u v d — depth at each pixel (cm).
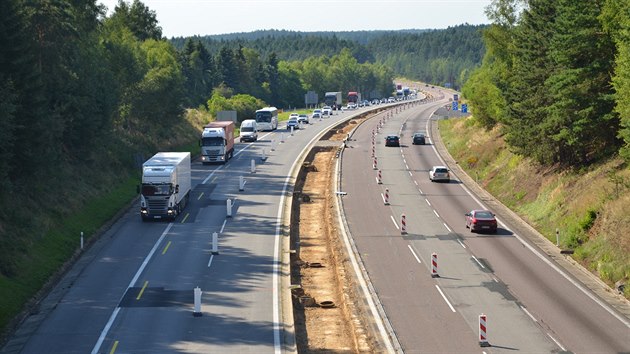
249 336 3769
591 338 3650
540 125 6619
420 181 8694
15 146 5850
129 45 10700
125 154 8825
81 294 4503
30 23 6794
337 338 3919
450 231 6119
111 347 3612
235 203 7331
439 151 11344
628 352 3450
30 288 4622
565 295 4388
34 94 5975
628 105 5256
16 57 5872
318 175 9444
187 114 13675
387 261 5228
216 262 5209
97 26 9150
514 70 8294
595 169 6247
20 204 5700
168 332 3825
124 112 9956
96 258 5338
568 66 6172
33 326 3981
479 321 3606
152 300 4366
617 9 5700
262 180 8712
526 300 4294
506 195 7438
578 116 6109
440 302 4294
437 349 3550
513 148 8300
